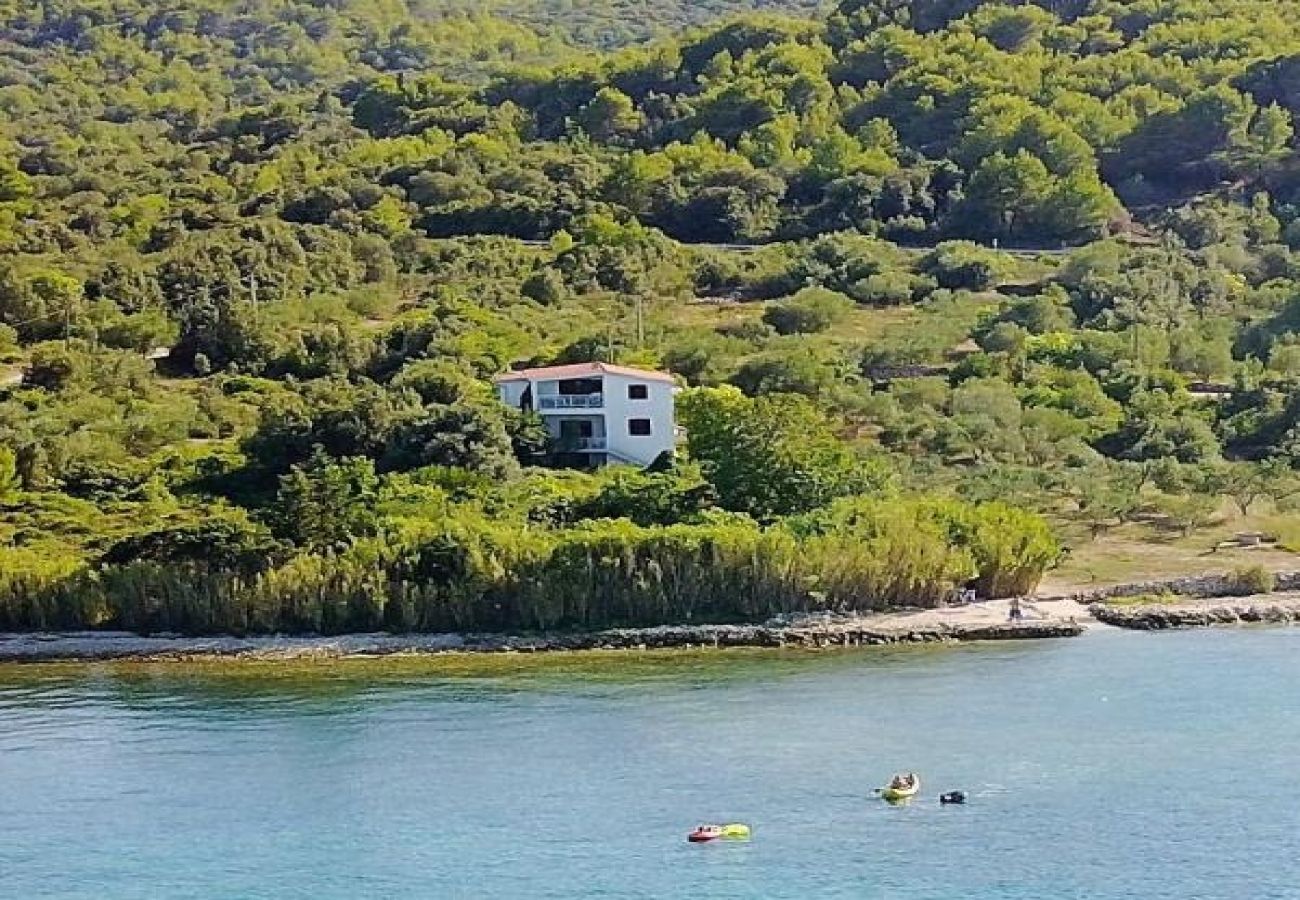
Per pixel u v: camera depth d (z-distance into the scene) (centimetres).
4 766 12625
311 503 16988
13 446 19788
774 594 16238
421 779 11988
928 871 10062
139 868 10569
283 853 10719
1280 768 11631
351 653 15900
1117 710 13062
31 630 16675
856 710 13325
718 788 11550
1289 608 16050
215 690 14738
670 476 18325
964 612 16238
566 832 10850
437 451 19125
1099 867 10062
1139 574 17162
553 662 15388
